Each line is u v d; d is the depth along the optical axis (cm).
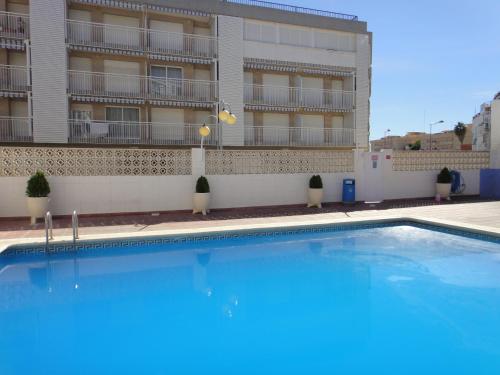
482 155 1805
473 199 1703
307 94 2764
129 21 2389
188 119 2511
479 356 446
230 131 2502
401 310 585
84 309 586
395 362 436
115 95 2283
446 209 1395
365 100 2853
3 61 2138
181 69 2508
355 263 826
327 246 964
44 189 1123
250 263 833
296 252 916
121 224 1110
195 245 972
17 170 1168
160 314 569
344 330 516
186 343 480
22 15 2064
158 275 751
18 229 1027
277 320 550
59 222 1134
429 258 855
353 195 1529
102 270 778
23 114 2208
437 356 447
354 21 2806
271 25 2616
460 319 548
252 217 1241
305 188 1500
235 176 1398
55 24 2144
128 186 1271
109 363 430
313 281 718
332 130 2830
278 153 1459
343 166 1564
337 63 2761
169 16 2447
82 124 2230
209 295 648
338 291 666
